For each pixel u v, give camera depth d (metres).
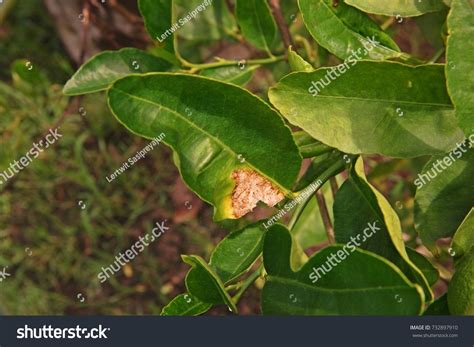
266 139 0.48
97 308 0.94
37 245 0.95
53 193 0.96
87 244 0.95
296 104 0.48
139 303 0.94
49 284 0.95
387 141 0.48
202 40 0.66
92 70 0.56
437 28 0.55
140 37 0.81
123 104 0.48
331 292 0.46
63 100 0.93
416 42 0.64
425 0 0.50
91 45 0.88
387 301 0.44
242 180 0.49
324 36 0.50
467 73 0.45
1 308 0.92
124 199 0.96
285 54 0.59
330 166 0.50
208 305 0.51
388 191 0.81
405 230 0.77
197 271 0.48
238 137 0.48
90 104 0.94
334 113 0.48
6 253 0.95
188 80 0.47
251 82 0.80
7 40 0.93
